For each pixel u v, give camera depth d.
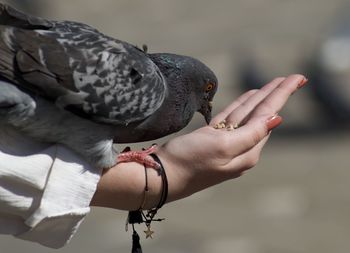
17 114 6.66
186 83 8.28
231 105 7.51
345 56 25.08
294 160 22.28
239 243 16.50
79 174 6.47
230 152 6.77
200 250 16.25
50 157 6.42
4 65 6.78
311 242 16.72
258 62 30.30
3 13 6.97
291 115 26.70
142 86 7.42
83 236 16.66
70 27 7.39
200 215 18.12
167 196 6.84
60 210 6.28
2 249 15.43
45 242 6.35
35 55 6.94
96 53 7.23
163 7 48.16
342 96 25.17
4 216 6.27
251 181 20.48
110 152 6.84
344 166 21.61
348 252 16.20
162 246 16.33
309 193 19.59
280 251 16.23
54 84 6.92
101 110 7.12
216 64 34.97
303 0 46.78
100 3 49.78
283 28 41.25
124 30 44.38
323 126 25.70
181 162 6.79
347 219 17.89
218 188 19.95
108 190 6.75
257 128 6.86
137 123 7.64
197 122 24.78
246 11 45.59
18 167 6.19
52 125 6.77
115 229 17.12
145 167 6.79
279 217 18.14
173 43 40.31
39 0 45.41
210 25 43.28
